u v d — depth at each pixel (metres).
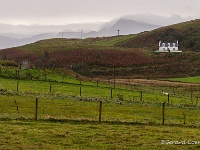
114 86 124.94
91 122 48.69
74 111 61.47
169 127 48.56
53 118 48.72
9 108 60.09
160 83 165.50
